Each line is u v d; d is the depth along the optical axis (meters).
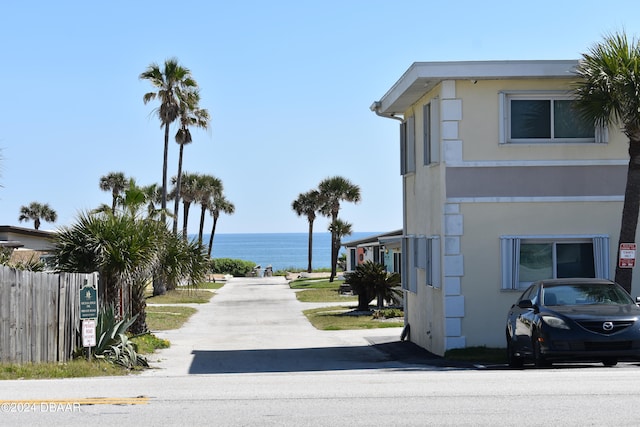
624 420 8.43
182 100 47.03
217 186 87.25
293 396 10.44
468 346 19.11
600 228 19.34
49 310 15.27
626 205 18.11
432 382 11.93
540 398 9.84
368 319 34.16
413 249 23.23
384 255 48.94
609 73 16.98
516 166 19.27
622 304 14.58
